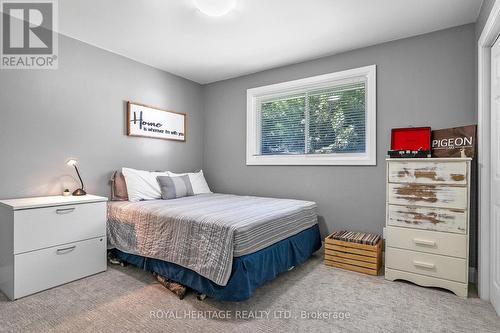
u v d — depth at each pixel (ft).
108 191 10.00
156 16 7.70
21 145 7.91
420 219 7.29
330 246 8.85
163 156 12.00
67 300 6.49
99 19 7.87
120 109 10.39
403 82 8.86
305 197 10.77
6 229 6.77
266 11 7.42
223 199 10.28
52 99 8.52
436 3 7.01
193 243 6.68
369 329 5.43
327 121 10.55
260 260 6.59
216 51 10.01
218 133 13.44
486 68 6.64
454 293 6.86
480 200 6.72
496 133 6.15
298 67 11.00
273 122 12.01
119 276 7.93
